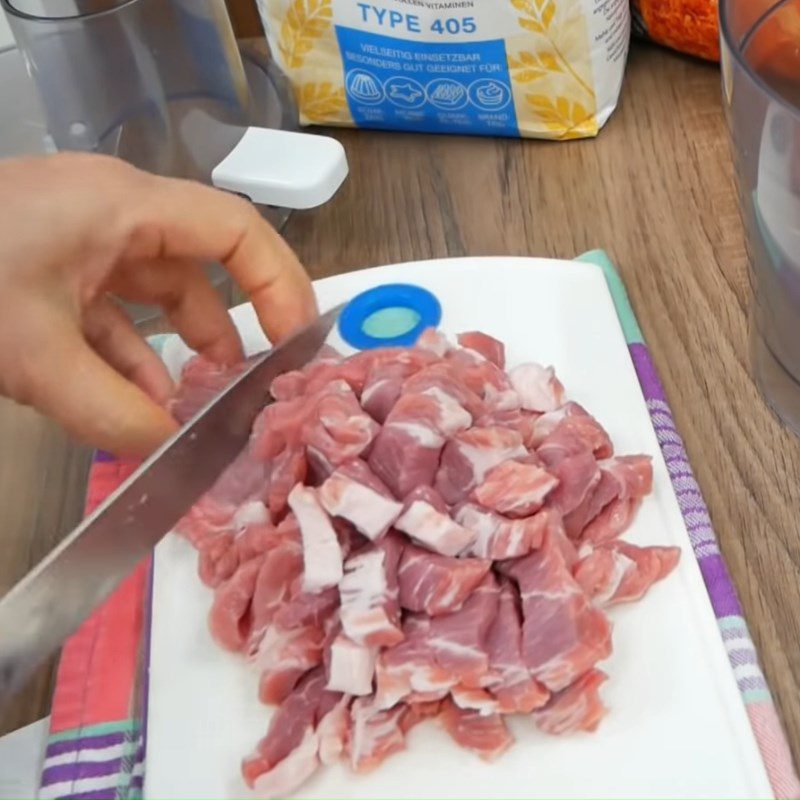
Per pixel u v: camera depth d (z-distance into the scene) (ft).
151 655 2.29
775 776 1.94
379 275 2.94
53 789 2.19
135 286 2.39
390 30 3.18
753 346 2.57
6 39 3.64
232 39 3.28
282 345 2.46
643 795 1.94
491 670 2.05
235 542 2.34
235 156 3.01
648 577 2.16
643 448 2.44
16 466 2.86
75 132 3.24
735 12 2.20
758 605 2.22
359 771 2.03
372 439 2.30
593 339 2.69
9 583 2.60
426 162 3.43
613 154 3.29
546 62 3.13
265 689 2.13
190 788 2.09
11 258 1.93
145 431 2.06
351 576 2.13
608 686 2.08
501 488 2.18
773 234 2.20
